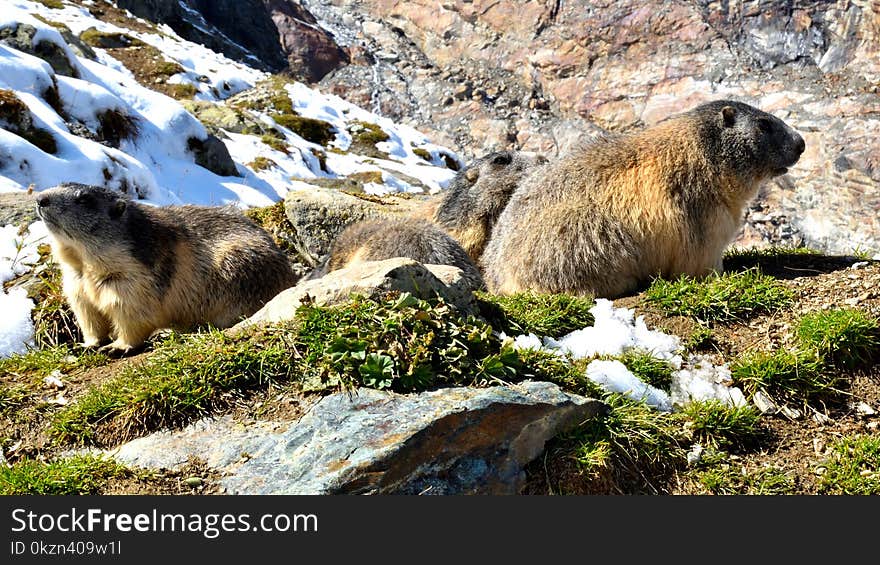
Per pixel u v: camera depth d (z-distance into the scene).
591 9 43.16
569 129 40.97
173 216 7.72
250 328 5.91
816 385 6.35
